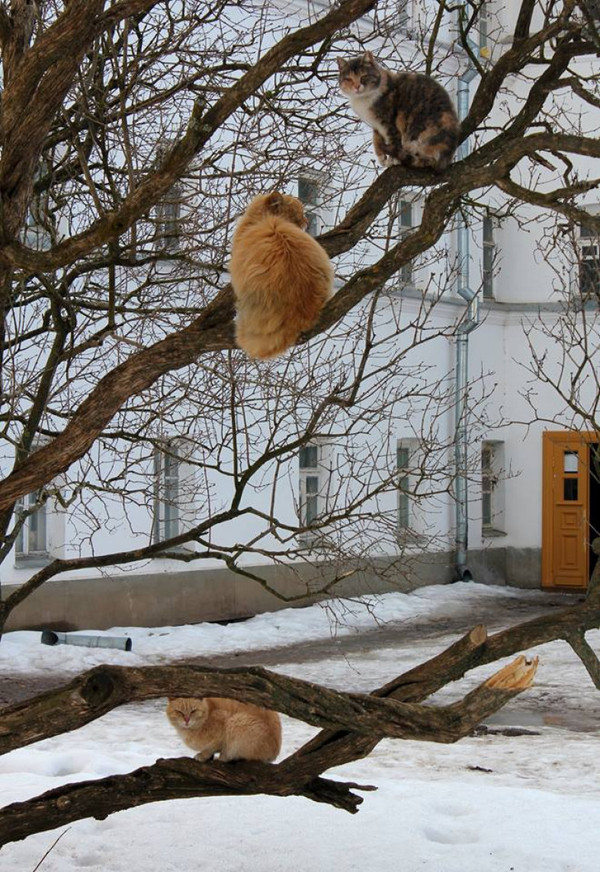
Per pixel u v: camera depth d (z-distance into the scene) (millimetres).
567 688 13367
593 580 4758
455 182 5266
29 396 7414
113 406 4645
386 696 4773
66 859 6375
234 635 17359
